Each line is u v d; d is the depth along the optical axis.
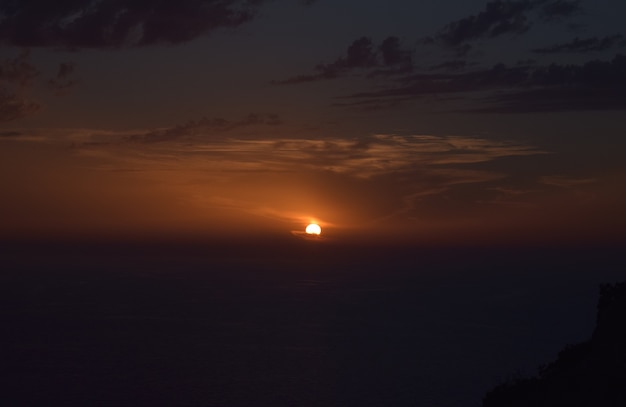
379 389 67.12
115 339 98.31
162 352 89.19
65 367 80.31
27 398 66.56
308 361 82.62
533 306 115.44
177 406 63.75
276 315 120.00
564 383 14.93
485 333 96.25
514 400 15.60
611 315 17.80
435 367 76.25
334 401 63.38
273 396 66.44
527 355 79.81
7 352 89.06
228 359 84.12
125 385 71.50
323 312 123.00
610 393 13.66
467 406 59.28
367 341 94.75
